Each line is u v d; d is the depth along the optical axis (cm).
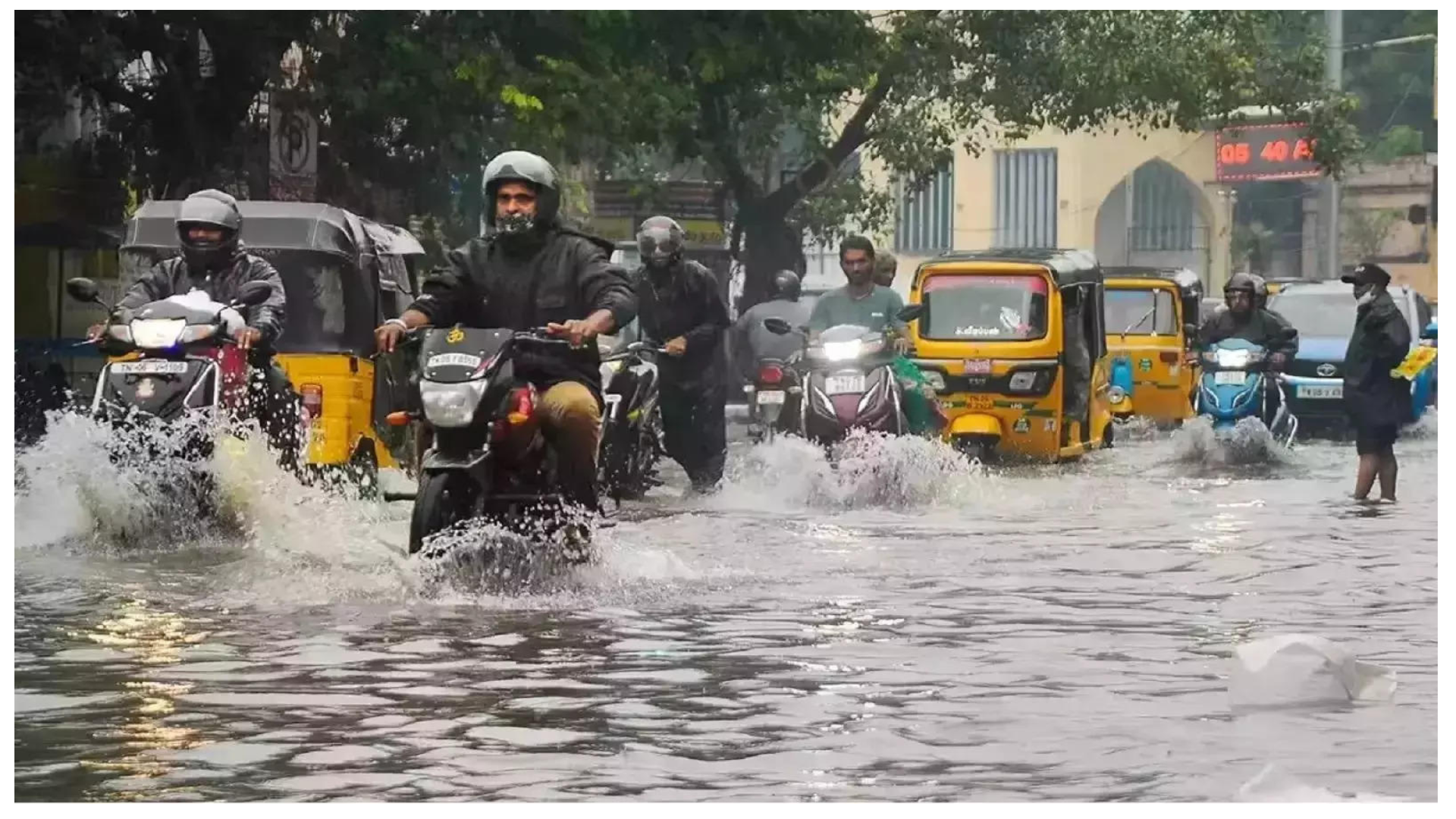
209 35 2502
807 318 2162
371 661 822
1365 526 1462
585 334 1009
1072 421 2289
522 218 1049
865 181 5700
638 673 798
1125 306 3145
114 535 1208
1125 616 971
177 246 1773
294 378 1572
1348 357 1728
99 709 725
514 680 782
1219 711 729
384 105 2625
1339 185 5916
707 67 2822
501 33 2667
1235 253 6431
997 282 2241
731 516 1484
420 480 1037
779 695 755
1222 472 2078
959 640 888
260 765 640
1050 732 692
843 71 3478
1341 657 761
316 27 2583
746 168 4331
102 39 2406
